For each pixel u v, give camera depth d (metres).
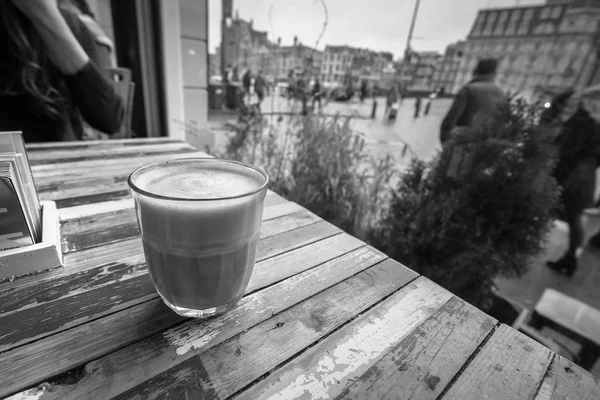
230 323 0.41
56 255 0.49
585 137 1.52
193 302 0.39
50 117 1.61
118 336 0.37
